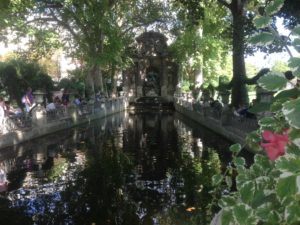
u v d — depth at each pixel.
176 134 23.30
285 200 1.87
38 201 9.68
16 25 25.34
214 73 50.03
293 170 1.82
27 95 22.86
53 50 38.75
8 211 8.94
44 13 31.14
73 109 28.42
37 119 21.70
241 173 2.35
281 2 2.29
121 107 47.81
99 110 36.16
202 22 33.00
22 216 8.55
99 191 10.52
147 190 10.50
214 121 23.94
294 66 2.03
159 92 56.72
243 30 19.81
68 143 19.84
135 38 56.09
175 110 48.16
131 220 8.13
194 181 11.39
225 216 2.22
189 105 36.84
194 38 42.28
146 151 17.23
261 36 2.32
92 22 30.59
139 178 12.00
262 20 2.33
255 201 2.12
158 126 28.52
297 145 1.95
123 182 11.52
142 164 14.26
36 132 21.16
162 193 10.10
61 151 17.34
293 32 2.18
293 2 13.06
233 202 2.34
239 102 23.28
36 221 8.22
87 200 9.71
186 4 24.20
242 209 2.12
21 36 27.33
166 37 56.16
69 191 10.62
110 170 13.26
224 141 19.64
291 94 2.19
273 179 2.15
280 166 1.86
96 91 40.22
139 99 54.81
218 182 2.74
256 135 2.66
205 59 45.50
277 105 2.28
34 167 13.85
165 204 9.10
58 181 11.77
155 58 56.41
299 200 1.86
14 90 28.47
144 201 9.48
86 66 38.03
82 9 29.52
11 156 15.98
